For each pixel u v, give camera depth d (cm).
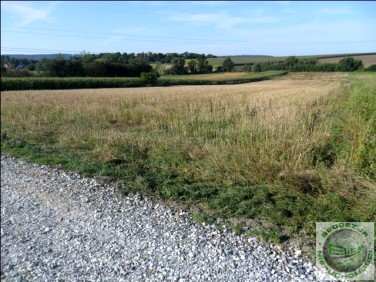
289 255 366
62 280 358
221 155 617
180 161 670
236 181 556
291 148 577
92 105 1462
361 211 414
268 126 725
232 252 379
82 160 748
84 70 6150
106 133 938
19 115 1238
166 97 1889
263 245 389
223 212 475
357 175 486
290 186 504
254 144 645
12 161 803
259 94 2114
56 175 681
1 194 603
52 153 840
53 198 571
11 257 408
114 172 655
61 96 2161
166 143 759
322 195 468
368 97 805
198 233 425
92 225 468
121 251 400
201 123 995
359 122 661
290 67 6719
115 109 1332
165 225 453
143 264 372
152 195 553
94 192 582
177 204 514
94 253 401
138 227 452
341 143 633
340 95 1480
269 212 454
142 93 2450
